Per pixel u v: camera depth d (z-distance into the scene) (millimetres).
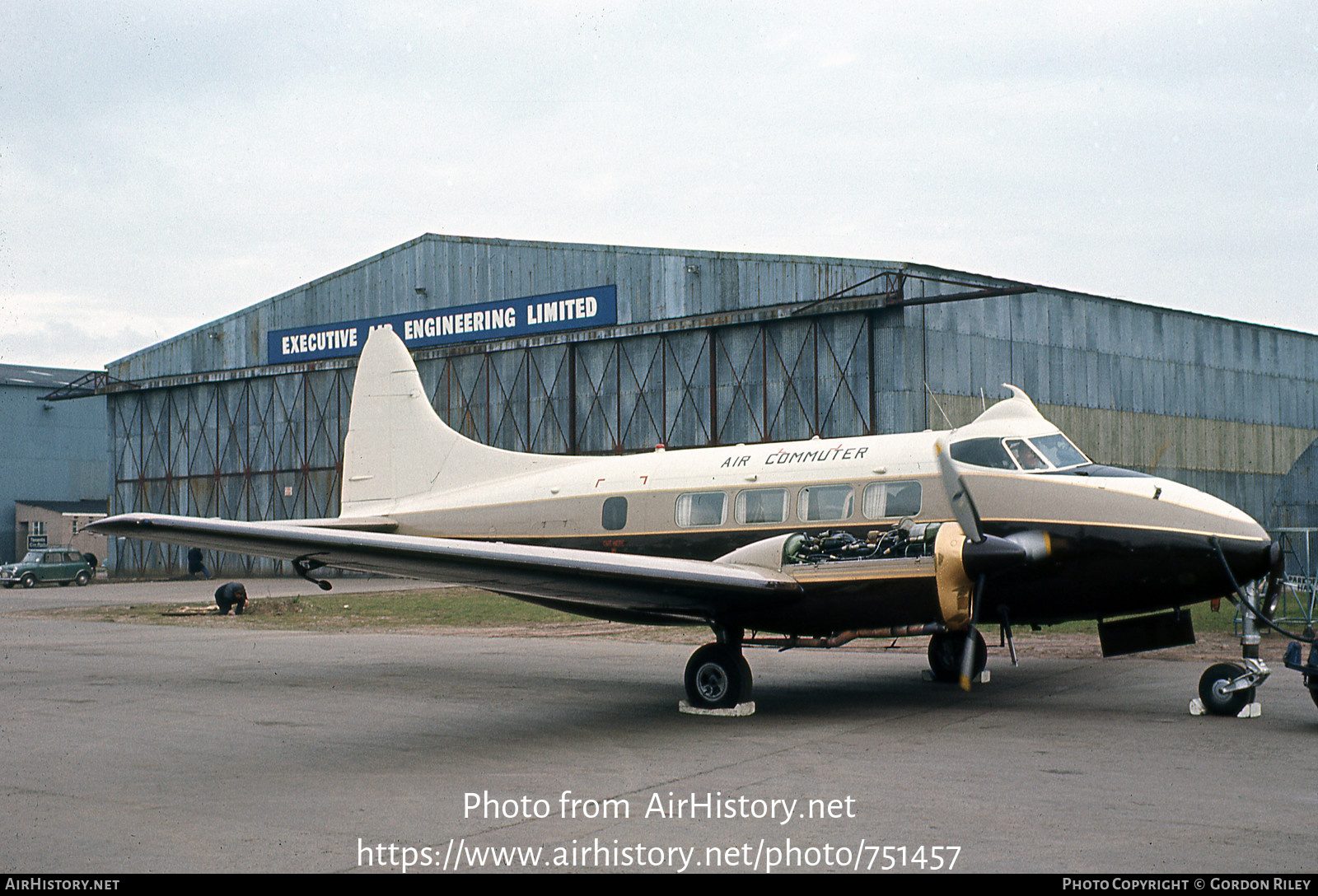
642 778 9039
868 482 13914
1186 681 14344
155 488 51781
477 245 43062
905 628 11969
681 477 15609
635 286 38812
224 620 26250
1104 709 12242
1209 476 41094
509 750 10352
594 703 13227
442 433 18969
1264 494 43594
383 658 18047
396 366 19703
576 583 11781
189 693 14180
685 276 37531
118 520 11250
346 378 46094
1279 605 24453
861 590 11984
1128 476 12672
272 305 48500
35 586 44438
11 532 70625
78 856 6988
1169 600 12172
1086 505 12430
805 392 34188
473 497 17938
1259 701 12508
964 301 33250
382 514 19031
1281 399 44750
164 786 8945
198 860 6875
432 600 32406
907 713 12172
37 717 12383
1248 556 11531
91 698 13867
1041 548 12430
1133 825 7332
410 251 44875
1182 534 11828
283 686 14836
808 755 9891
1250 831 7156
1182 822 7398
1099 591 12414
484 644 20203
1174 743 10180
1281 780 8625
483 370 42781
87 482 74625
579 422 39875
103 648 19797
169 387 50969
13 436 71188
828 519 14070
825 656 17906
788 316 34156
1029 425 13602
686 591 11820
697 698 12492
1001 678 15000
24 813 8086
